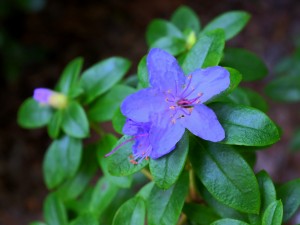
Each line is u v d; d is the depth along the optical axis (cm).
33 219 40
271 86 29
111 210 21
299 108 42
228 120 15
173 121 15
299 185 16
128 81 20
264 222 14
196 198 19
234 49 20
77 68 21
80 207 22
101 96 20
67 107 20
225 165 15
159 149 14
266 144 14
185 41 20
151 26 21
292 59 36
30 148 43
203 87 15
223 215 17
